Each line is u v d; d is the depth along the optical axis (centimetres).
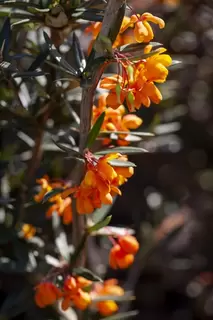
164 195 95
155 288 94
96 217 63
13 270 68
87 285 61
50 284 61
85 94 57
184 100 96
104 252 86
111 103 55
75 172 62
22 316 77
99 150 60
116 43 60
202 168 100
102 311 67
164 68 55
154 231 84
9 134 75
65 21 59
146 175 94
